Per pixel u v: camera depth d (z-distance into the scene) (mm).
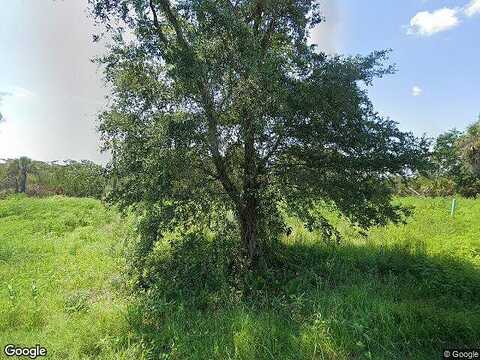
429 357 5250
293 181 7648
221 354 5367
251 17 7750
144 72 7332
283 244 9031
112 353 5473
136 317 6336
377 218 7859
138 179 7383
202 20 6820
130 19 6934
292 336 5578
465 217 12922
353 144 7270
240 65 6785
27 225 14094
